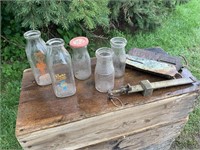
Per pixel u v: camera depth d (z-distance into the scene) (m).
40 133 0.93
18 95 1.83
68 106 1.00
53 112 0.98
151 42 2.41
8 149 1.50
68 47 2.17
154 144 1.34
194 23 2.74
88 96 1.04
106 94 1.05
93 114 0.97
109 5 2.19
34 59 1.04
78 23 2.14
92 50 2.30
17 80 1.97
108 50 1.00
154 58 1.23
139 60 1.19
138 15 2.34
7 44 2.22
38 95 1.05
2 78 2.00
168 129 1.27
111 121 1.04
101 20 1.85
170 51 2.29
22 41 2.18
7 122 1.64
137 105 1.02
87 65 1.10
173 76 1.11
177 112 1.18
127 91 1.03
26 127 0.92
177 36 2.52
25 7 1.67
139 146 1.29
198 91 1.11
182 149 1.50
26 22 1.75
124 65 1.12
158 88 1.07
